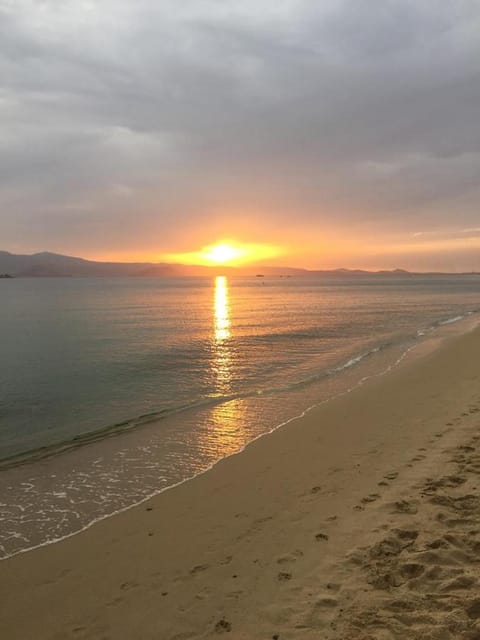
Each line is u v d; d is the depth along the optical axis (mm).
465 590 4016
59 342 26047
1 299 76625
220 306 58812
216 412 11711
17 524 6230
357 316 42531
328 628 3680
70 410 12500
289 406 12078
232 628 3814
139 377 16641
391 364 17719
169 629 3906
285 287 144250
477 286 150500
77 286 158375
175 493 7020
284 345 24281
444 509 5621
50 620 4191
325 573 4484
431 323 34656
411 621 3666
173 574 4785
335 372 16609
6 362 19844
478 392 12008
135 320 39719
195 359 20266
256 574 4609
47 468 8305
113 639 3855
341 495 6414
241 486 7102
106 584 4711
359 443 8742
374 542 4961
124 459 8609
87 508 6676
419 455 7750
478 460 7219
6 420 11672
